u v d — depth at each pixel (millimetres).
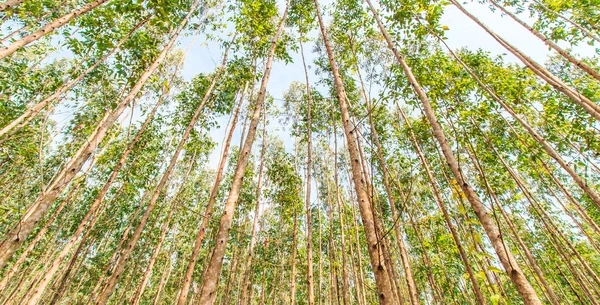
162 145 11984
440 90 5773
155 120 10672
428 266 8031
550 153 6039
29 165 9891
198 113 9141
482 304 4043
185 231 16453
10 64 7410
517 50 5133
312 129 12219
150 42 6445
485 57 7980
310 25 9969
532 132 6266
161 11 4375
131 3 4332
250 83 10672
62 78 7547
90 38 5730
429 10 5230
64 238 12359
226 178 14938
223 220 4242
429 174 6574
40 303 12727
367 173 3654
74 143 10375
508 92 7504
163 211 13758
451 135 7898
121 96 6695
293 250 11188
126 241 13883
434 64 6695
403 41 6000
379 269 2662
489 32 5348
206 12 10000
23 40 3309
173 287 19156
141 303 18719
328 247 14633
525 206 10461
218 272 3785
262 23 8359
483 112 6617
